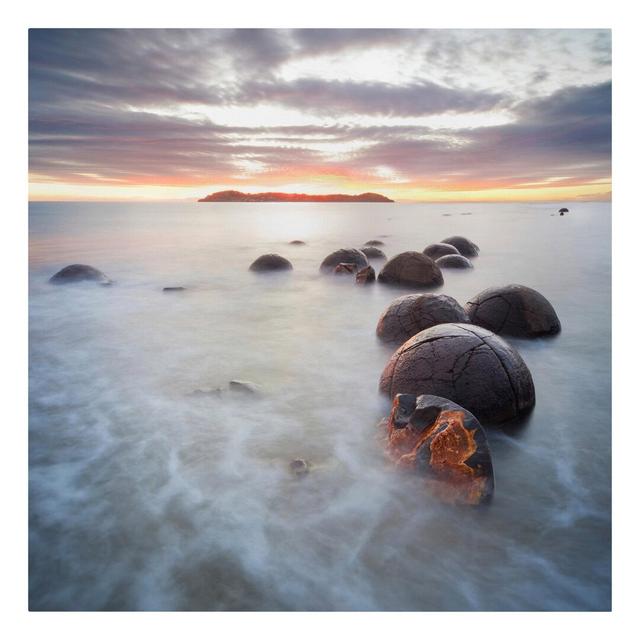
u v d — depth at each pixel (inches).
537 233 818.2
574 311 362.0
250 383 230.2
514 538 137.3
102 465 174.1
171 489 160.6
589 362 261.7
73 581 127.6
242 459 175.6
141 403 220.8
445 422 152.3
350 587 123.6
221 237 842.8
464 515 142.9
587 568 128.5
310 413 207.3
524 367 195.9
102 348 294.2
